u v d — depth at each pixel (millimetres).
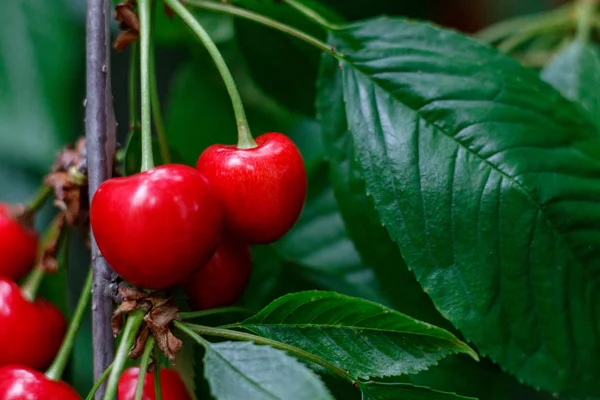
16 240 339
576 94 381
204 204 293
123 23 316
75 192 326
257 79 378
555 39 420
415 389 292
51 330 327
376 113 322
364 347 295
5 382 304
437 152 316
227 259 314
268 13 362
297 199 306
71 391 307
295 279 346
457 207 313
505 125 318
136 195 289
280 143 306
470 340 312
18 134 375
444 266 312
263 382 281
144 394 305
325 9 359
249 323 298
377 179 317
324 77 337
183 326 295
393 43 330
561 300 315
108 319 307
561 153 319
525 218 313
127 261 291
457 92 321
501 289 313
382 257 336
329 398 278
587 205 316
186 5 328
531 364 314
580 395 316
